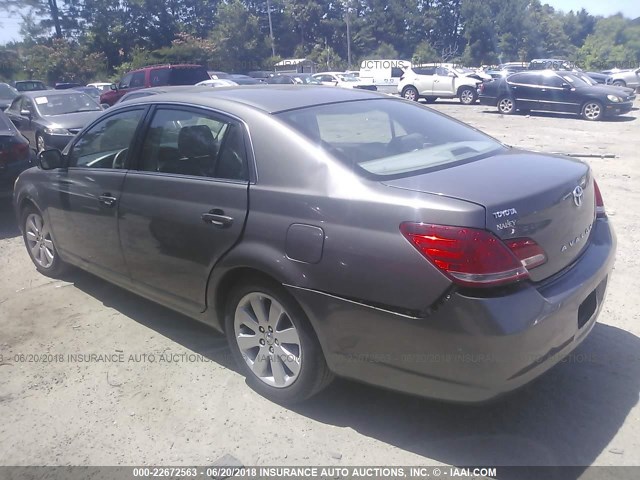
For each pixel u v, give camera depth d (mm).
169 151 3779
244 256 3158
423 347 2643
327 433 3117
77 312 4668
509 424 3127
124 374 3742
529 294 2631
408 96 26438
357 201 2803
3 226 7402
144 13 52125
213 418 3270
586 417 3156
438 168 3123
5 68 44438
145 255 3889
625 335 3998
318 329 2961
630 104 18109
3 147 7133
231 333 3521
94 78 45094
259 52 50125
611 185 8578
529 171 3109
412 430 3115
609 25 52531
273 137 3221
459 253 2523
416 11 79625
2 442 3137
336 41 73625
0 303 4883
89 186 4309
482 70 43656
